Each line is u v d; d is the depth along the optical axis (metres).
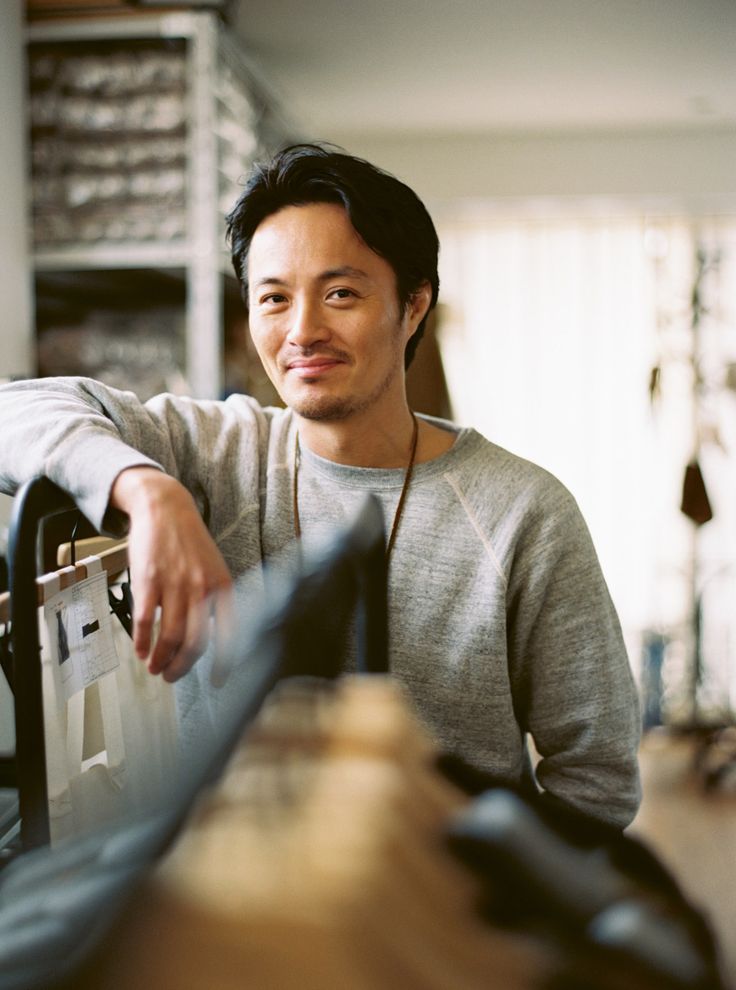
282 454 1.08
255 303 0.97
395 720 0.43
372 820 0.36
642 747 4.40
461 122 4.80
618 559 5.06
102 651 0.83
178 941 0.30
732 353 4.91
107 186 2.54
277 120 3.42
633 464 5.05
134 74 2.52
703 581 4.91
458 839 0.40
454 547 1.01
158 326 2.63
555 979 0.38
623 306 5.08
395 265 0.95
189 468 1.08
